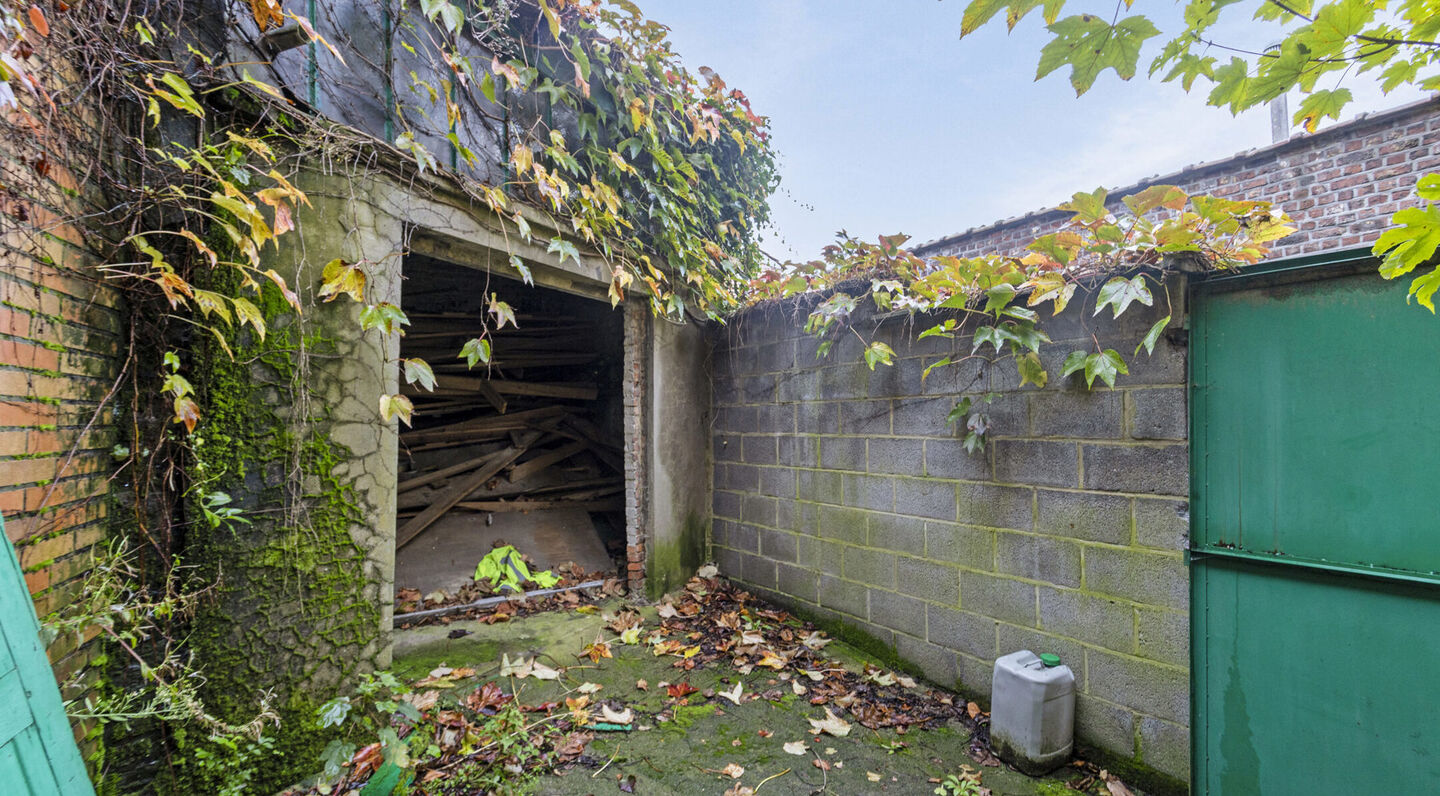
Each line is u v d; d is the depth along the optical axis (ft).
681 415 13.23
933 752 7.79
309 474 6.93
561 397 16.70
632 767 7.29
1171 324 7.00
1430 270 5.53
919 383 9.76
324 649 7.03
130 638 5.55
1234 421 6.65
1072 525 7.88
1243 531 6.58
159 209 6.21
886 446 10.27
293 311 6.84
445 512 13.51
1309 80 4.05
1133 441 7.35
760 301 12.78
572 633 10.85
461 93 8.98
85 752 5.44
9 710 3.26
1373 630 5.86
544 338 16.72
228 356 6.40
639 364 12.60
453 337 15.39
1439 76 3.87
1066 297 7.20
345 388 7.25
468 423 14.84
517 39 9.70
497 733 7.59
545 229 10.15
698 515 13.82
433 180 8.23
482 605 11.64
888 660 10.14
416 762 6.92
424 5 7.28
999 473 8.68
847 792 6.95
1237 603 6.61
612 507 15.75
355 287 6.61
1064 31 4.02
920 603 9.69
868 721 8.45
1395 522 5.75
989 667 8.75
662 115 11.51
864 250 10.30
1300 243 13.29
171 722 6.03
